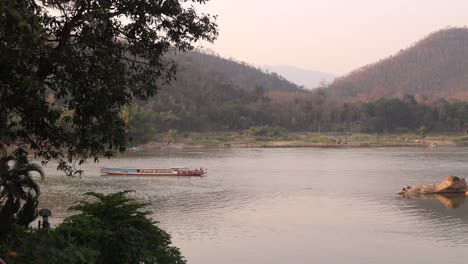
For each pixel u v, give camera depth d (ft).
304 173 297.94
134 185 237.04
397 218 165.78
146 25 55.52
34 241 48.47
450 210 180.45
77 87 52.65
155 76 58.49
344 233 144.36
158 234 66.08
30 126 53.93
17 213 76.89
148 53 56.80
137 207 66.49
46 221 61.57
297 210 178.09
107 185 231.71
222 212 172.55
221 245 129.59
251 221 158.40
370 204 192.34
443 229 150.00
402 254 123.44
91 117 58.18
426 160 387.55
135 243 58.34
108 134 58.44
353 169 321.52
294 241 134.92
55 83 51.26
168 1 54.39
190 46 58.54
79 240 59.98
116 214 64.54
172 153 467.93
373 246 131.03
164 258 65.82
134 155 438.81
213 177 276.41
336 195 212.84
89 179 250.16
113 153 61.05
